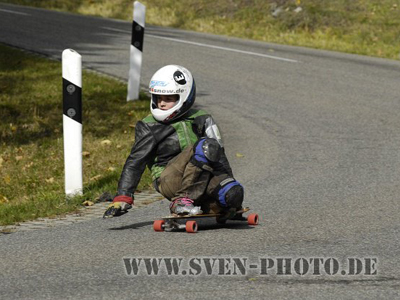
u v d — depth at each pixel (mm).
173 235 12172
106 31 44562
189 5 51969
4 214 14422
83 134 22250
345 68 33906
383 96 28000
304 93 28500
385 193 15516
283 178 17094
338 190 15828
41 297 9188
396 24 42750
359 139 21469
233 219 12906
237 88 29312
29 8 57375
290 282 9625
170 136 12188
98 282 9727
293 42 42219
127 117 24094
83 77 29375
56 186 17406
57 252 11359
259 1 49031
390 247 11367
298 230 12461
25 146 21312
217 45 40219
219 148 11812
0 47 35312
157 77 12000
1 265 10727
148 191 16031
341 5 46000
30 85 27922
